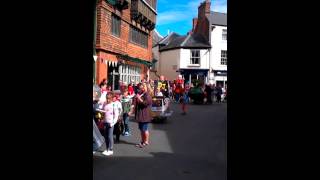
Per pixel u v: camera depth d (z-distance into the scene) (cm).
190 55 4422
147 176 712
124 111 1249
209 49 4366
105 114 926
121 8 2256
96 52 1919
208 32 4403
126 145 1070
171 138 1207
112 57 2156
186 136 1253
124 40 2405
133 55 2672
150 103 1060
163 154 938
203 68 4375
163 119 1655
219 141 1150
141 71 2936
